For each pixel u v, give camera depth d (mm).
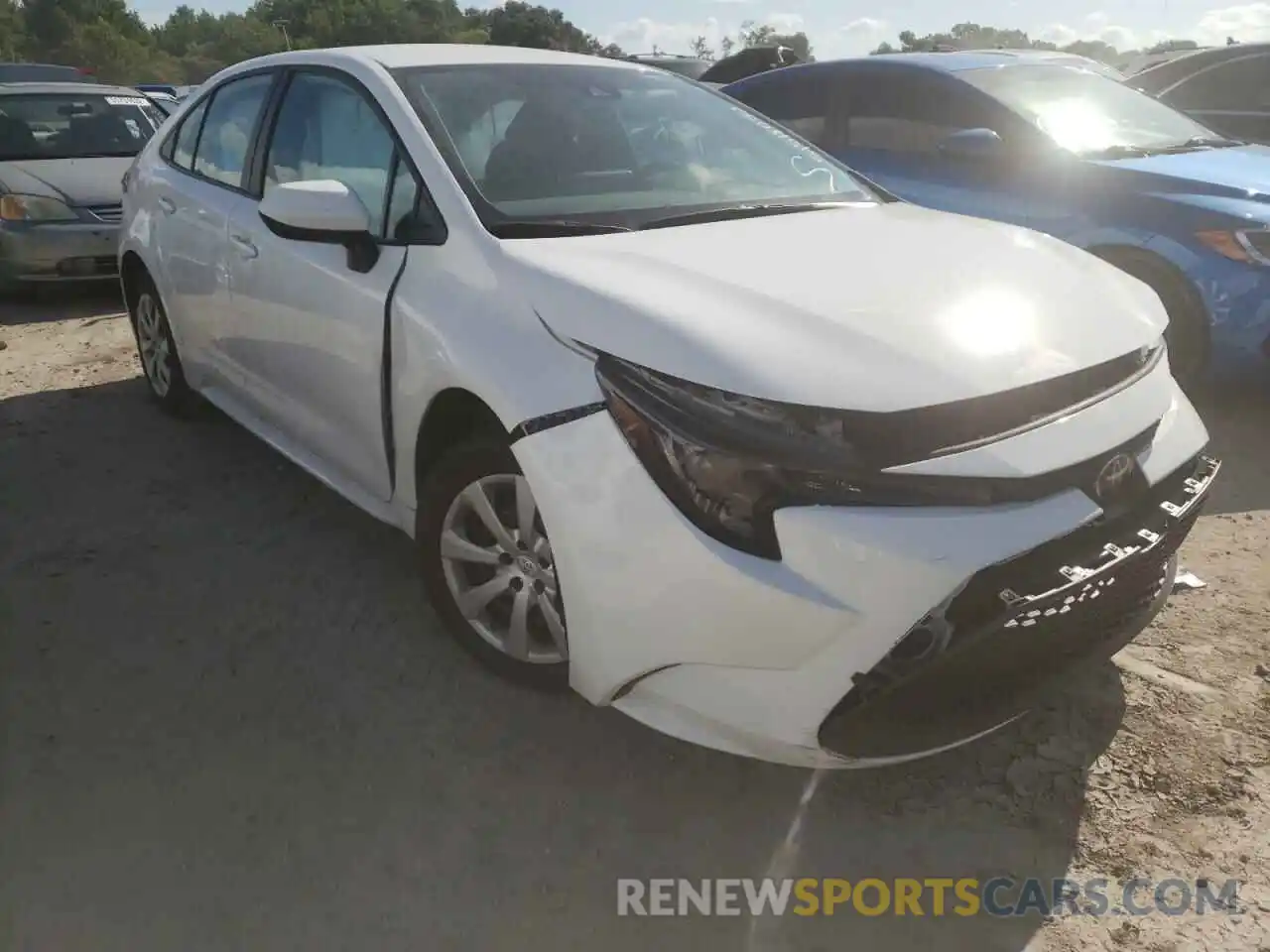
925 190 5504
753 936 2207
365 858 2393
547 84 3479
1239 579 3488
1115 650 2580
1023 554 2109
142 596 3418
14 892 2295
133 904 2268
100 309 7508
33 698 2912
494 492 2752
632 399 2277
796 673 2152
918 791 2588
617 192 3164
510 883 2334
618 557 2273
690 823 2500
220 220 3902
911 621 2066
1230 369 4699
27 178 7547
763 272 2568
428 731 2787
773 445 2123
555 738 2764
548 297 2531
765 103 6434
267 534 3832
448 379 2652
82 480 4312
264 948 2166
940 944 2184
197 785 2598
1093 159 5090
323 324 3234
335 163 3396
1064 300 2604
